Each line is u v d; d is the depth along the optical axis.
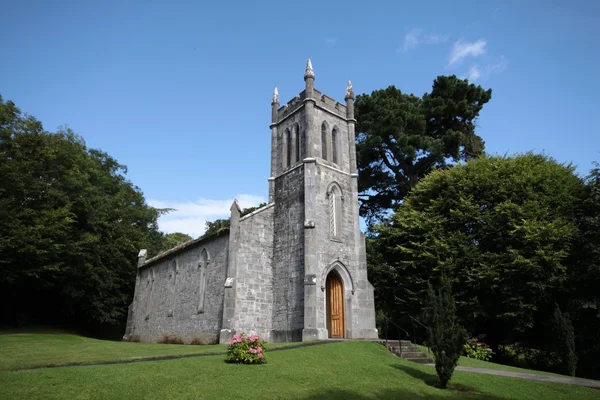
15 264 31.70
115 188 44.97
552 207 27.11
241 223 25.36
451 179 31.61
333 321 25.47
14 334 30.98
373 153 41.16
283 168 28.34
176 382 11.75
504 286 25.11
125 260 40.09
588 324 24.42
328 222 25.86
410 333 33.28
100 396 10.27
